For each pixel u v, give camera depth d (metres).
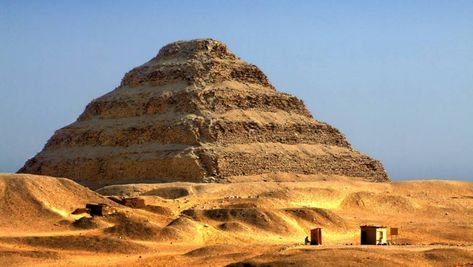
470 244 146.50
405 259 110.94
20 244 136.12
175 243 143.75
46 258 127.38
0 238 137.62
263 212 169.38
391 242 152.00
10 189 163.75
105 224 153.75
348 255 109.94
